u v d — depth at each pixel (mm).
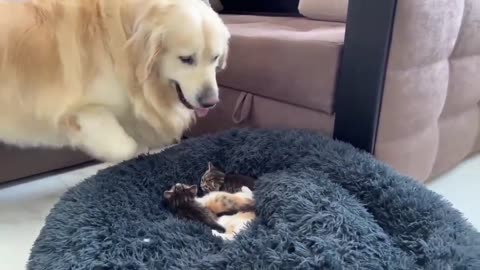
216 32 1247
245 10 2344
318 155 1253
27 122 1283
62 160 1598
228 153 1387
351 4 1217
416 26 1219
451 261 926
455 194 1498
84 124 1265
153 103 1322
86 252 962
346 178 1174
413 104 1329
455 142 1621
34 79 1231
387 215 1096
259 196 1152
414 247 1004
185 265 962
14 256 1160
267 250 941
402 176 1173
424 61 1306
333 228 987
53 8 1255
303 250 934
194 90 1239
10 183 1549
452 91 1494
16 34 1216
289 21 1882
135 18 1225
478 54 1567
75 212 1078
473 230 1027
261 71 1442
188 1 1251
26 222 1318
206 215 1165
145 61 1212
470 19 1435
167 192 1207
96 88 1268
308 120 1403
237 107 1563
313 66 1312
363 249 953
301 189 1101
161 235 1044
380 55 1201
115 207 1112
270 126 1504
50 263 953
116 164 1312
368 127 1268
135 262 954
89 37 1253
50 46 1234
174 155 1346
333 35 1378
